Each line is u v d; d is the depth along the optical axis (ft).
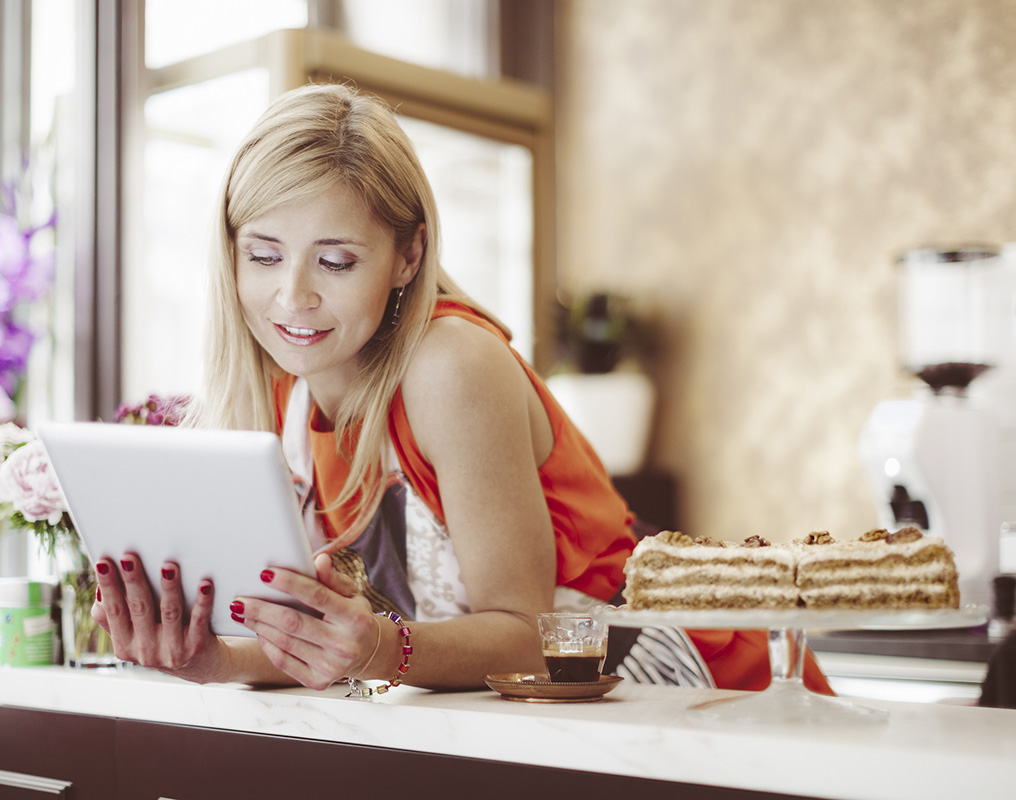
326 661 3.31
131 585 3.43
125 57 10.80
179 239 10.46
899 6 12.19
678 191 13.79
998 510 8.42
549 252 14.65
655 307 13.88
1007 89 11.46
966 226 11.64
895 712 3.18
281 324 4.05
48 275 9.83
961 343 9.84
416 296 4.25
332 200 3.89
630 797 2.89
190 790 3.63
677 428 13.57
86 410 10.56
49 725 4.03
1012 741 2.68
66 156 10.69
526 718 3.05
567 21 14.84
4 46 10.30
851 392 12.32
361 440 4.23
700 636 4.62
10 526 5.01
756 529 12.87
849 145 12.48
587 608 4.52
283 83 10.00
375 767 3.28
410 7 13.57
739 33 13.38
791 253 12.85
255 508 3.14
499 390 4.04
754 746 2.74
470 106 12.26
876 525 12.01
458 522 4.01
